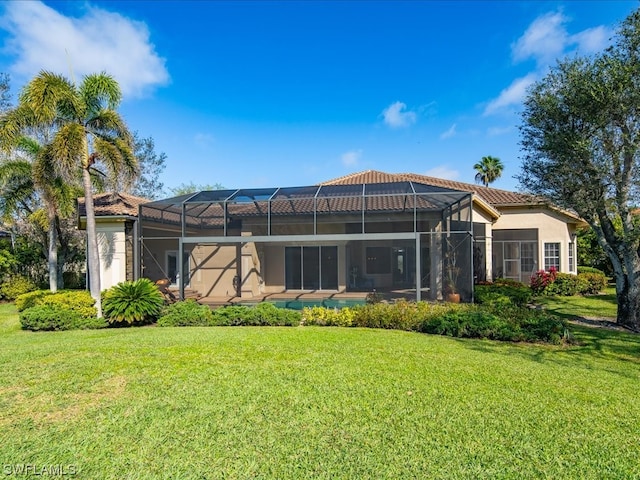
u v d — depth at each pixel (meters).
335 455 4.11
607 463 4.00
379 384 6.28
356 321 12.12
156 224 18.50
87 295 14.98
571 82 10.88
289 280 21.89
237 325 12.54
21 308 16.70
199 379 6.50
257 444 4.34
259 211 19.06
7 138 13.59
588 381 6.61
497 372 7.00
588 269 24.73
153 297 13.17
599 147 11.12
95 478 3.73
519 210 23.19
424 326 11.08
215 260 21.64
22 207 22.08
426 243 19.55
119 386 6.19
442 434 4.58
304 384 6.26
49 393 5.89
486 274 21.95
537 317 10.49
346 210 17.55
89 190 13.84
